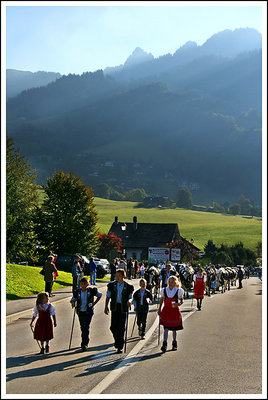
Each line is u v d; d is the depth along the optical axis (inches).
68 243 1809.8
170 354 417.7
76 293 436.1
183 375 340.5
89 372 346.3
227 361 390.3
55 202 1860.2
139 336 524.4
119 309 427.2
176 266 1264.8
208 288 1186.6
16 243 1758.1
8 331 529.3
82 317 434.9
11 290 859.4
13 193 1675.7
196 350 438.0
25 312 648.4
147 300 510.9
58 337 504.1
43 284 1020.5
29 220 1813.5
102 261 1704.0
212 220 7239.2
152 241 3506.4
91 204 1899.6
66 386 307.0
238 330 566.6
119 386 307.9
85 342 430.9
